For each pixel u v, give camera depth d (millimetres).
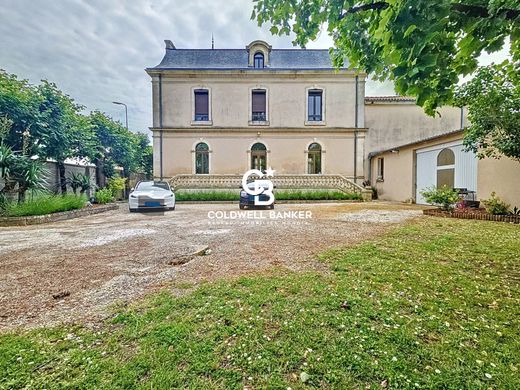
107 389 1371
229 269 3217
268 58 15773
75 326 1974
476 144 7617
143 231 5730
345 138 15648
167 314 2125
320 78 15477
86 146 11992
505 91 5895
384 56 2271
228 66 15773
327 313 2117
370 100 16391
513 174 7098
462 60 2354
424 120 16578
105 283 2811
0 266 3381
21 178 7832
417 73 1970
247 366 1547
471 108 6527
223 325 1960
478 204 8023
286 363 1569
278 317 2068
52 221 7398
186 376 1470
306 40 3168
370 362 1561
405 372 1482
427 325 1938
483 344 1716
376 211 9180
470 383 1401
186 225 6512
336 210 9625
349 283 2701
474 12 1955
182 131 15359
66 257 3775
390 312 2117
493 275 2914
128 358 1610
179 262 3531
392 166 13953
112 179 14523
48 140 9648
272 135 15602
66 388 1379
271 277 2908
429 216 7695
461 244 4219
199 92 15633
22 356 1619
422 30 1814
